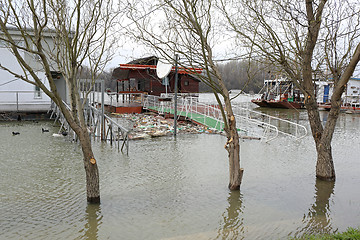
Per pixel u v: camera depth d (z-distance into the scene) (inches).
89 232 218.7
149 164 399.9
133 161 414.0
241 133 668.7
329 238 193.0
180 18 276.7
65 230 221.0
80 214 247.9
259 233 219.8
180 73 1187.9
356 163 421.4
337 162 426.9
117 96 1396.4
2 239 206.7
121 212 252.5
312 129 348.8
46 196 285.7
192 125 746.2
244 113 1165.7
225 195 292.5
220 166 394.0
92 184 266.2
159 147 507.2
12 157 431.2
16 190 301.0
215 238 212.1
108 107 1115.3
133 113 1067.3
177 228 226.1
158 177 346.0
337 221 239.9
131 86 1376.7
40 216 243.3
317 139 346.0
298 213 254.4
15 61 912.3
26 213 248.5
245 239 211.0
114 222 234.7
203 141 561.6
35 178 339.3
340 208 265.4
